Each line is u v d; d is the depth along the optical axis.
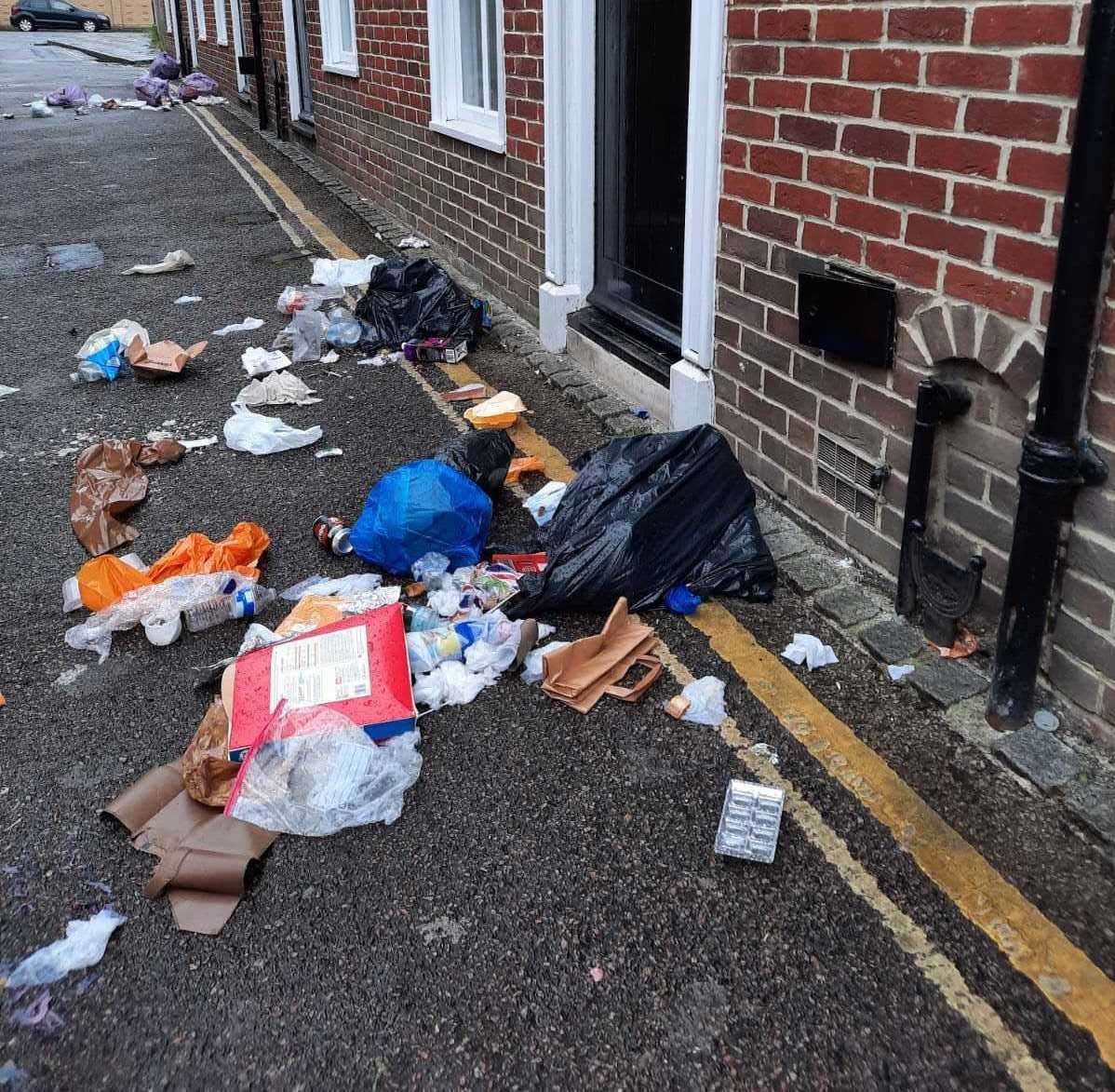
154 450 4.72
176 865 2.47
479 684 3.12
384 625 3.12
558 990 2.21
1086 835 2.53
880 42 2.96
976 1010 2.14
